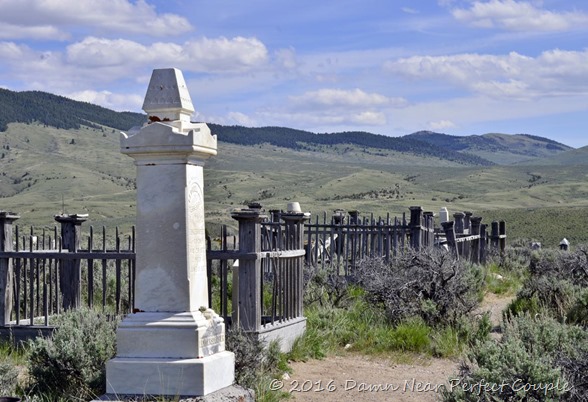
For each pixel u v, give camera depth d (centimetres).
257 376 986
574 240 7238
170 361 819
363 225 1989
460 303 1456
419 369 1180
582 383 857
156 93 864
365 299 1545
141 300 845
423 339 1306
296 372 1127
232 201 12850
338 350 1296
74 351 933
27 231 4675
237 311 1186
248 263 1145
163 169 845
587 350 908
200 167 880
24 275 1271
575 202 18138
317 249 1962
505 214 9288
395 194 17725
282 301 1272
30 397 877
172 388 813
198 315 843
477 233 2580
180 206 841
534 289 1642
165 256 841
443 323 1395
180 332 826
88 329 984
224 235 1173
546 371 818
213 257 1154
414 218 2000
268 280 1736
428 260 1490
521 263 2766
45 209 13312
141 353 829
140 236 848
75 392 898
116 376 822
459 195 19350
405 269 1530
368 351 1285
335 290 1644
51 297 1338
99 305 1493
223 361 858
